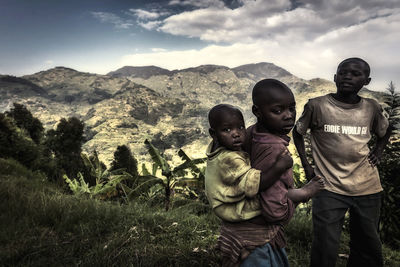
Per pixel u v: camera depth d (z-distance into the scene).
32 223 3.55
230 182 1.57
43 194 4.79
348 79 2.55
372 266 2.71
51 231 3.38
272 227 1.68
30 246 2.93
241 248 1.67
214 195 1.63
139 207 4.33
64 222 3.51
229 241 1.72
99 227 3.45
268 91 1.58
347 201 2.61
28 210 3.85
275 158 1.55
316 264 2.62
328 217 2.59
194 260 2.82
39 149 33.59
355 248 2.78
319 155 2.72
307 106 2.73
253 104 1.68
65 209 3.90
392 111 3.92
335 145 2.62
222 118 1.56
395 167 4.38
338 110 2.64
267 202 1.55
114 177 9.70
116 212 3.92
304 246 3.69
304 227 4.00
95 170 10.98
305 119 2.73
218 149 1.62
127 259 2.71
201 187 7.52
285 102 1.57
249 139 1.73
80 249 2.93
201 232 3.58
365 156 2.62
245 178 1.51
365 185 2.60
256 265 1.66
